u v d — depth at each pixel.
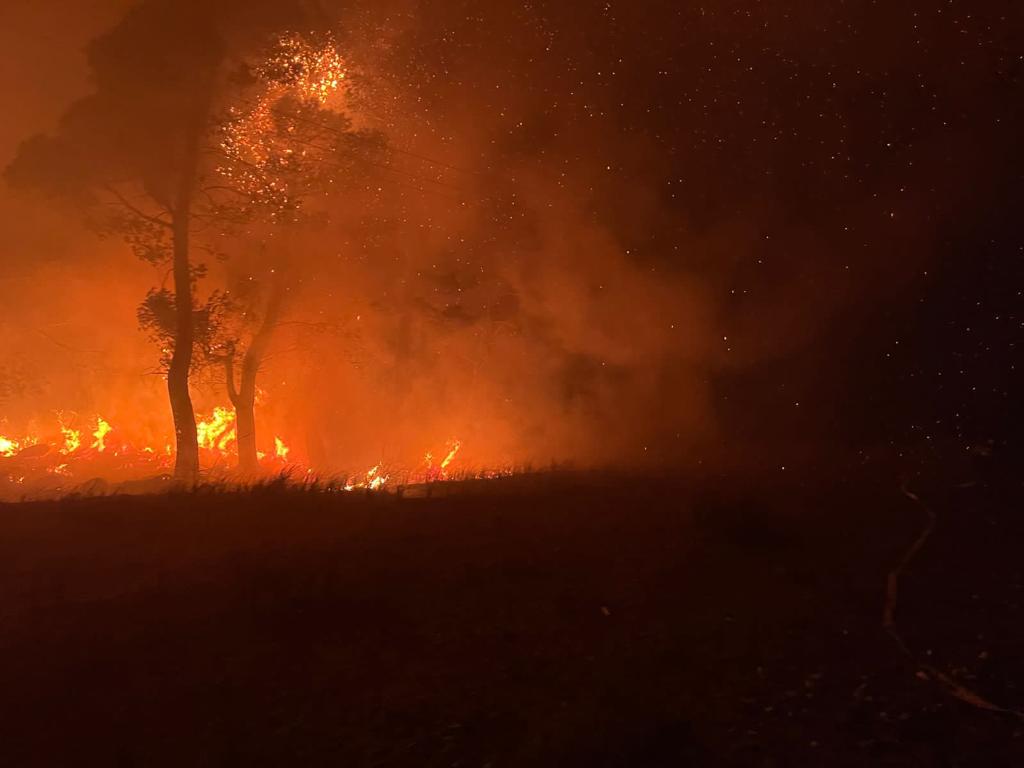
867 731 5.45
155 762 5.57
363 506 12.91
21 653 7.29
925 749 5.21
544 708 5.98
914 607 7.32
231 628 7.59
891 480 13.05
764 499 11.30
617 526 10.68
